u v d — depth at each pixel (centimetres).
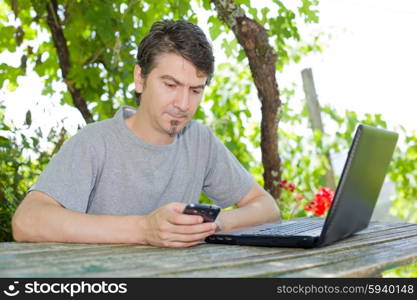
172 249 125
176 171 192
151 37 162
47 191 152
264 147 322
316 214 402
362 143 125
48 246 125
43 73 363
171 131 167
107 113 347
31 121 306
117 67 339
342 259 113
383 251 129
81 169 165
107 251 118
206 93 471
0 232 282
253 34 301
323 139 491
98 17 327
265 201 200
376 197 165
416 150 511
